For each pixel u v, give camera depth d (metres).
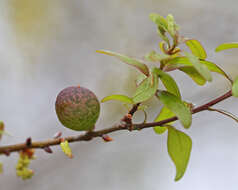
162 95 0.34
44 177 0.53
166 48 0.35
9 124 0.60
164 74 0.34
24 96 0.62
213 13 0.59
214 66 0.35
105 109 0.57
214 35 0.59
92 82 0.61
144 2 0.62
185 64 0.35
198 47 0.35
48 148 0.36
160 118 0.37
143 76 0.36
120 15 0.62
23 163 0.37
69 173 0.55
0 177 0.51
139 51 0.61
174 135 0.35
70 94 0.36
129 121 0.36
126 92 0.57
